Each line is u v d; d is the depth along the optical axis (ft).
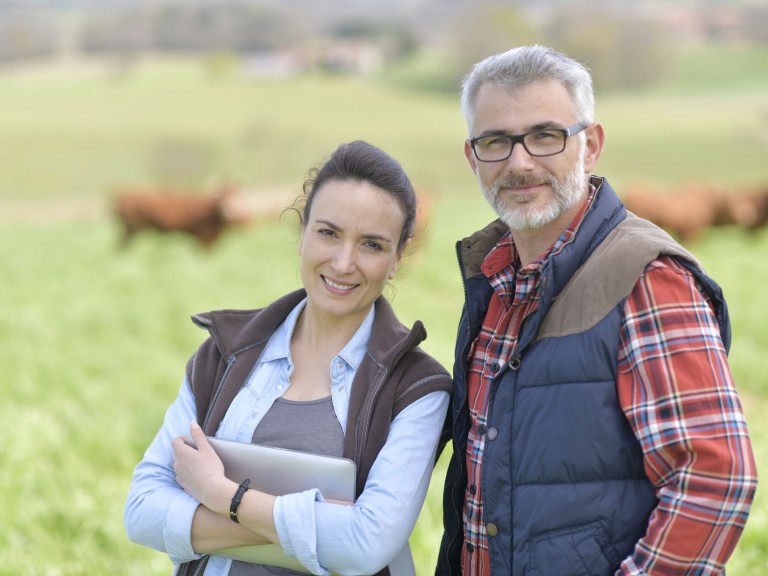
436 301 38.37
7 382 24.02
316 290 7.91
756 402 22.36
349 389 7.81
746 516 6.41
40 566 13.28
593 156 7.82
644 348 6.70
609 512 6.79
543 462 6.97
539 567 6.94
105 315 35.63
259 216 72.18
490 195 7.66
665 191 63.87
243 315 8.45
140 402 21.85
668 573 6.43
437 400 7.80
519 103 7.38
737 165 165.68
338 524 7.08
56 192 144.25
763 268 47.03
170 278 47.21
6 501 15.29
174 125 230.89
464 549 7.81
